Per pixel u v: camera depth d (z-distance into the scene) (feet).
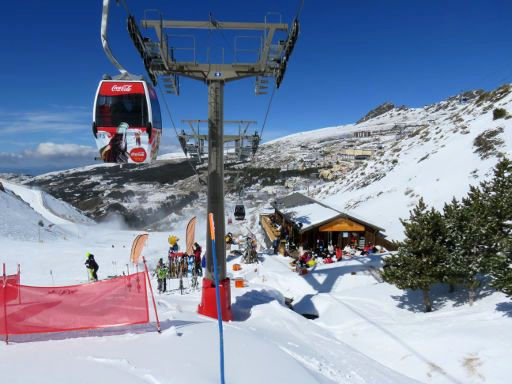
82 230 205.98
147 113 39.14
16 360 23.77
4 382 20.27
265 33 42.68
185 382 21.91
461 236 48.39
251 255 90.12
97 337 28.86
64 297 28.94
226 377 24.17
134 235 197.98
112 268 98.78
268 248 123.65
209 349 28.45
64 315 28.81
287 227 118.01
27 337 28.50
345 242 101.09
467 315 46.29
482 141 135.33
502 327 40.24
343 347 41.65
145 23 40.24
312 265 83.30
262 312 48.96
